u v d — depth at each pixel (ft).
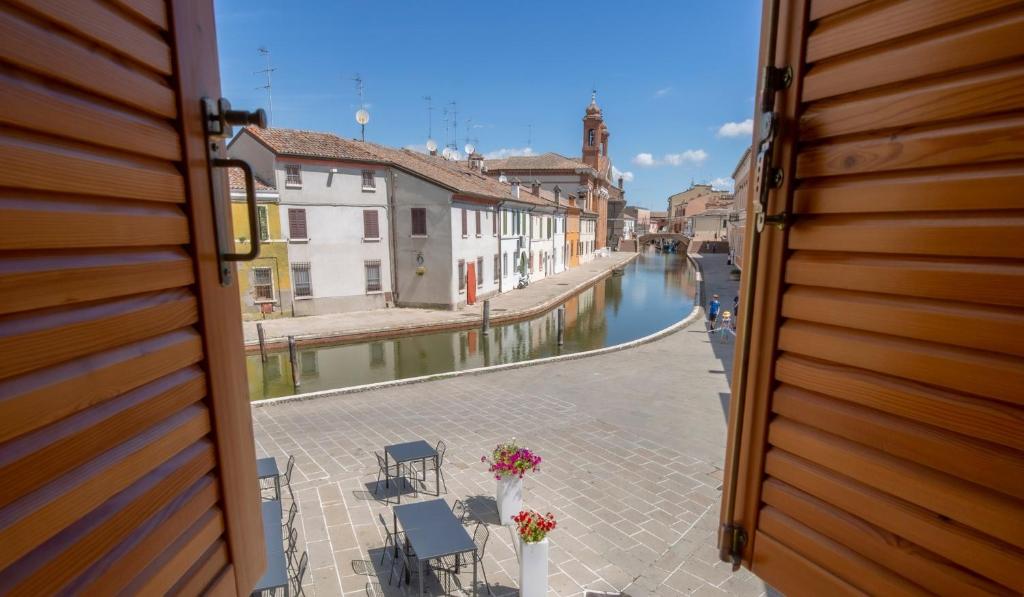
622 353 48.75
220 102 5.11
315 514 20.29
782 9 4.71
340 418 30.94
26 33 2.99
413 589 16.20
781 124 4.77
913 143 3.88
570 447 26.78
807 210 4.67
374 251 77.61
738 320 5.52
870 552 4.40
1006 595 3.61
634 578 16.83
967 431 3.73
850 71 4.22
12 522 2.90
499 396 35.32
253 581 5.86
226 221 5.24
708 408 33.12
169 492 4.29
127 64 3.84
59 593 3.20
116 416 3.73
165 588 4.20
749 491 5.53
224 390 5.20
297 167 69.82
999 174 3.48
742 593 16.21
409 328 67.26
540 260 122.62
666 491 22.24
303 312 72.49
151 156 4.10
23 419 2.99
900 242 4.00
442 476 23.53
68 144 3.34
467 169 125.29
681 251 260.21
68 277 3.32
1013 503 3.54
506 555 18.01
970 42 3.51
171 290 4.41
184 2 4.49
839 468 4.58
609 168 241.55
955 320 3.73
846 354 4.44
